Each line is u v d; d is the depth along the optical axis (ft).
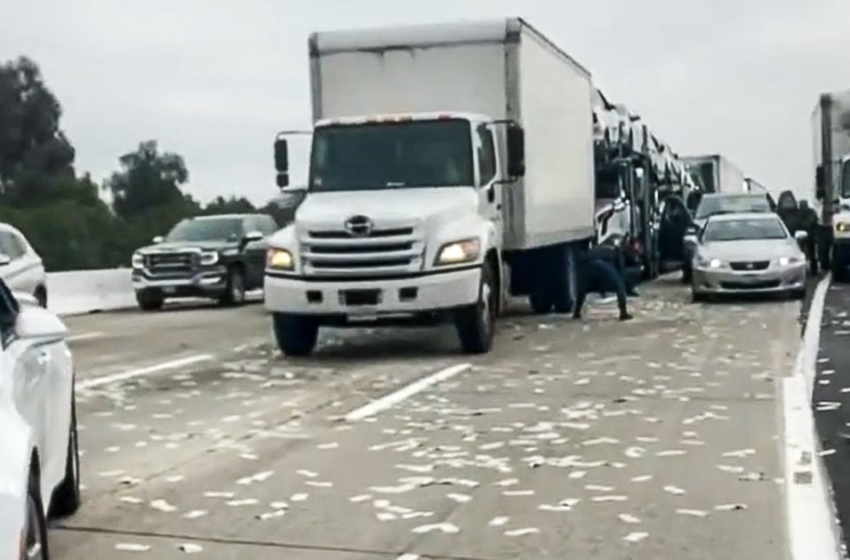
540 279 70.85
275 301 51.72
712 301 82.02
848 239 95.76
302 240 51.31
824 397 38.96
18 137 168.55
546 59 64.80
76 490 25.08
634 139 103.60
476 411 37.32
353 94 59.11
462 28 58.44
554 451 30.94
